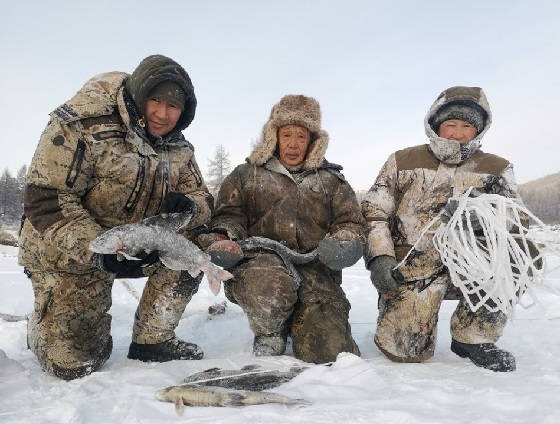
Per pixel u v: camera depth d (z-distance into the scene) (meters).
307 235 3.57
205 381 2.50
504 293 2.68
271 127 3.61
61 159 2.71
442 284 3.24
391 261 3.22
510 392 2.39
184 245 2.62
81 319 2.84
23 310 5.48
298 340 3.13
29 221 2.86
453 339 3.29
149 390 2.45
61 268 2.84
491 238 2.67
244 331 4.34
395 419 2.04
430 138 3.42
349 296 6.29
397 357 3.16
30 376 2.76
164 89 2.94
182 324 4.72
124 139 2.93
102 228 2.84
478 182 3.36
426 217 3.37
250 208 3.63
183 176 3.38
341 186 3.65
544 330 4.09
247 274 3.24
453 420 2.04
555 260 7.66
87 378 2.72
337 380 2.57
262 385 2.52
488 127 3.43
